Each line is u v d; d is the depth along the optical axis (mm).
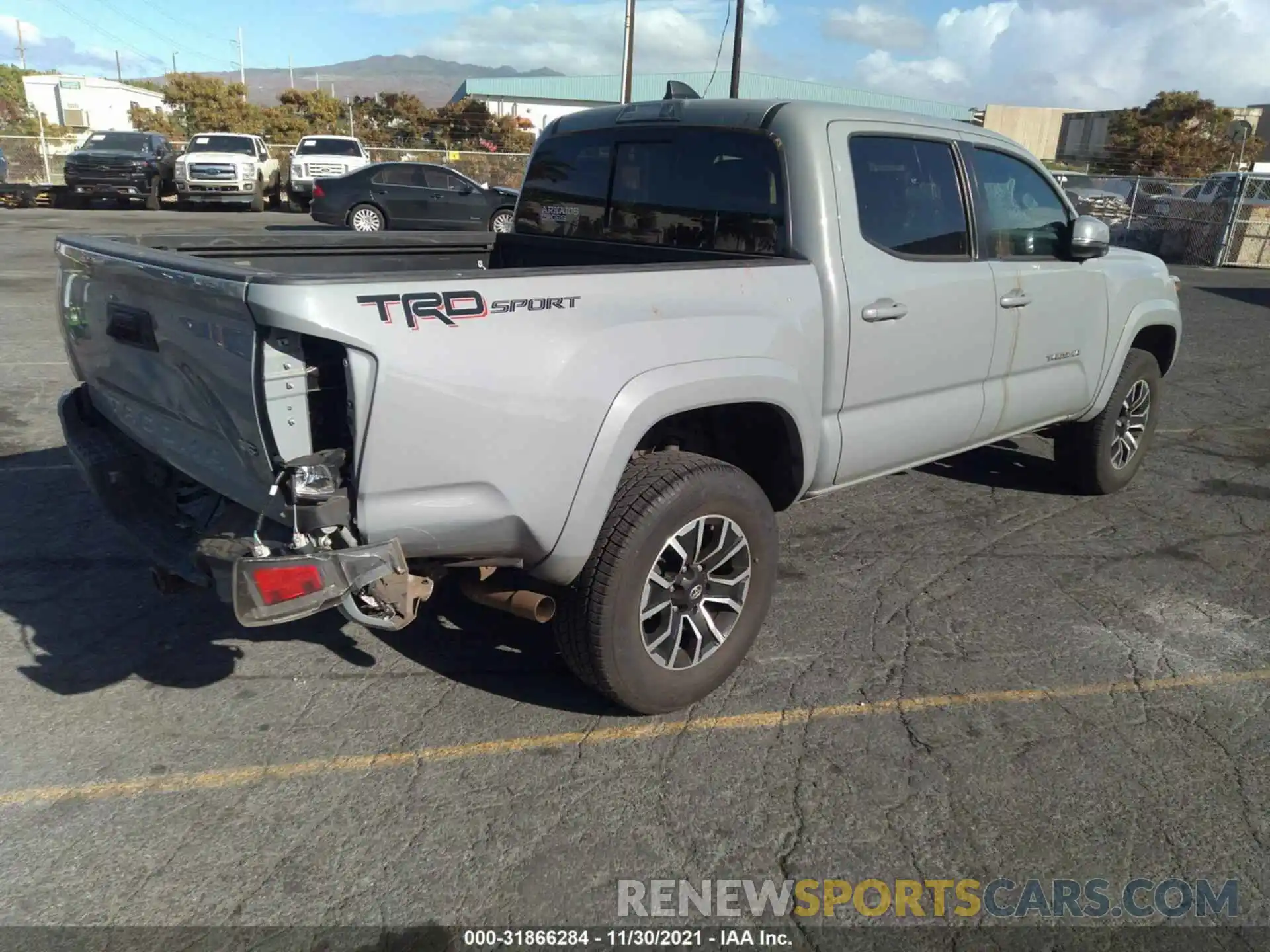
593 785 2977
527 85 58688
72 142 31188
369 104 47344
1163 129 46188
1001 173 4363
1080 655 3824
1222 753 3203
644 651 3113
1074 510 5430
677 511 3029
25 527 4812
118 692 3441
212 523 3072
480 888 2562
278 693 3459
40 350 8578
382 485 2539
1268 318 13070
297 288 2297
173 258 2699
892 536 5012
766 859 2691
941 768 3094
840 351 3588
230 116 43594
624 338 2883
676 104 3990
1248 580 4551
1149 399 5617
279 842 2713
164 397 2900
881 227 3752
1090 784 3031
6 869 2590
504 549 2840
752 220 3699
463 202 19297
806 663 3725
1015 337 4434
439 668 3650
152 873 2586
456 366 2543
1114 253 5324
